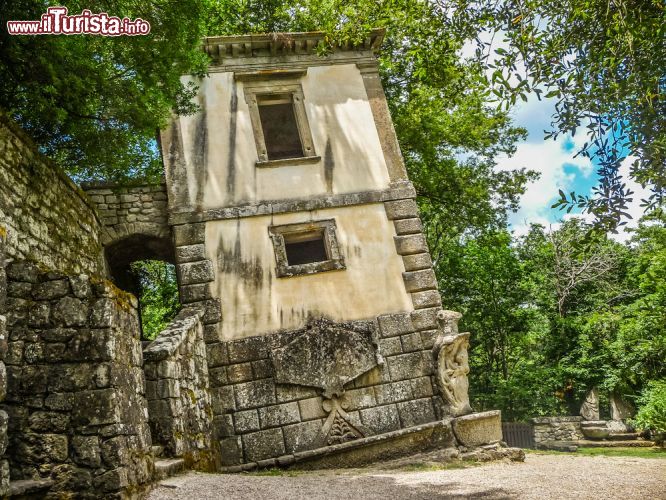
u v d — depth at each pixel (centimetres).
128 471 586
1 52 908
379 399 1235
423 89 1884
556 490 752
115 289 646
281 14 1775
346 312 1296
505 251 2836
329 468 1148
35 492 539
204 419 1062
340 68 1491
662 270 2009
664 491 734
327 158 1407
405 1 838
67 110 1010
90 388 586
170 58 1045
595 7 555
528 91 575
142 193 1365
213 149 1377
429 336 1301
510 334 2905
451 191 2077
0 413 501
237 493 666
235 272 1294
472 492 742
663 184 473
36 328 598
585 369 2377
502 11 609
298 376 1219
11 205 832
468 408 1246
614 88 525
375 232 1362
